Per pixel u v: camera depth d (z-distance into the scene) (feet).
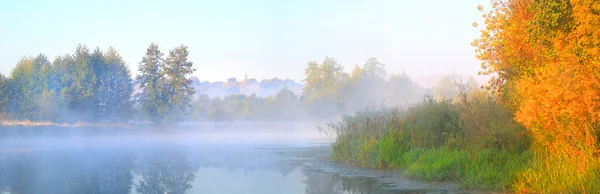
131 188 39.81
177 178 46.01
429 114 55.62
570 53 35.78
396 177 43.34
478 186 35.91
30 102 164.66
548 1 38.55
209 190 38.37
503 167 37.99
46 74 170.09
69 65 170.60
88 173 50.21
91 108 167.32
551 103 34.45
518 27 43.01
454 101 59.26
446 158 42.32
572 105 33.37
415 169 42.16
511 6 45.19
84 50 172.14
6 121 143.23
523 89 38.55
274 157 68.28
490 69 48.32
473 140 46.01
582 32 35.47
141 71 177.88
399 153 49.08
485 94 52.80
